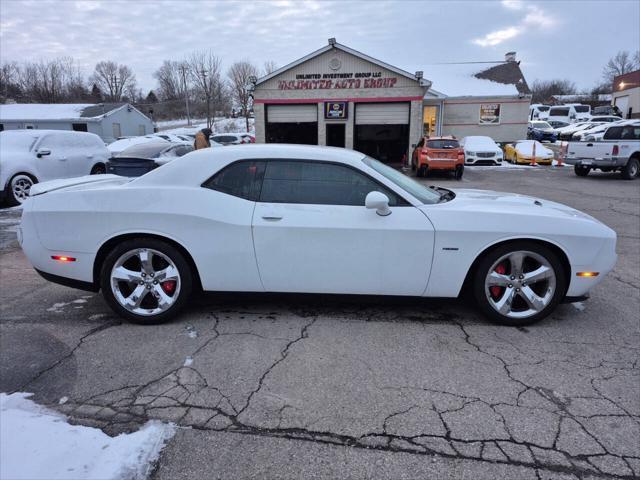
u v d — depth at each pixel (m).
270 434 2.39
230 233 3.57
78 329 3.67
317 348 3.31
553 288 3.60
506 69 29.75
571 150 16.02
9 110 39.38
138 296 3.70
